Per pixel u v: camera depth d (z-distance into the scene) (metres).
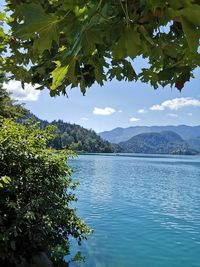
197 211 22.52
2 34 3.11
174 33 1.60
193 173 57.66
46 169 8.73
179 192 31.80
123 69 2.50
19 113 28.84
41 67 2.39
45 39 1.02
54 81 1.02
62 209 8.88
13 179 7.74
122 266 11.27
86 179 40.38
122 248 13.34
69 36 1.07
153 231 16.48
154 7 0.90
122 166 70.88
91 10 1.04
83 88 1.97
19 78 3.32
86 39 1.07
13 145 8.31
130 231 16.28
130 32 1.10
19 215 7.20
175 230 16.92
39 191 8.30
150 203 24.98
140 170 60.28
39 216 7.75
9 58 3.26
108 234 15.45
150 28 1.20
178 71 1.91
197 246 14.16
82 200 25.02
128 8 1.10
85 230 9.55
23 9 1.01
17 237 7.72
